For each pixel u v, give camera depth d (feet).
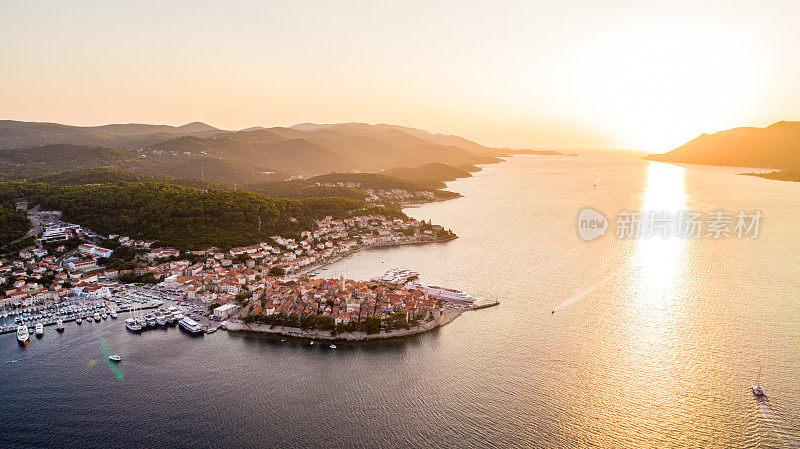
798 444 540.52
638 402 617.21
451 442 554.87
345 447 550.36
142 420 602.44
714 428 568.00
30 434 576.20
